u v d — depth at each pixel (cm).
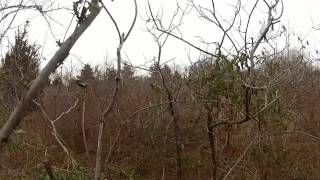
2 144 136
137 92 745
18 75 486
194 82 483
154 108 695
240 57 442
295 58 636
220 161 555
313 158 648
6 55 517
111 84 813
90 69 808
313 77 775
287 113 516
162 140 683
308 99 739
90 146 734
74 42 145
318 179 616
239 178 555
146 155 695
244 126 573
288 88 591
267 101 455
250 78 443
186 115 631
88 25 148
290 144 658
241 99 448
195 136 636
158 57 720
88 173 552
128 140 716
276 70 465
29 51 570
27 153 680
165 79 643
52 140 727
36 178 608
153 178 673
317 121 697
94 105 766
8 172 638
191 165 625
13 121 136
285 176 607
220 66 453
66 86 736
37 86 137
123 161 698
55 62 141
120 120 723
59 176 540
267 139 588
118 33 229
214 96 460
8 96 504
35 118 761
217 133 566
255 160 576
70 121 768
